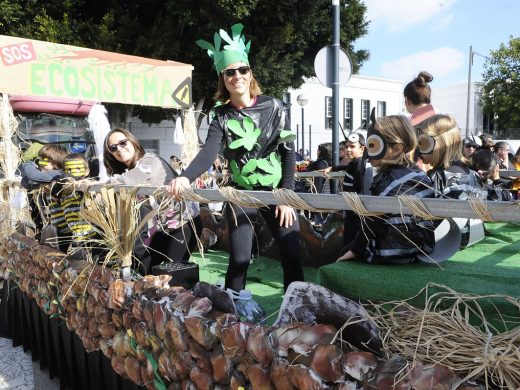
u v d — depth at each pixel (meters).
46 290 2.94
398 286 1.82
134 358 2.05
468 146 5.35
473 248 2.58
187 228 2.78
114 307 2.11
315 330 1.25
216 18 11.45
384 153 1.95
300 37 13.77
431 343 1.13
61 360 2.98
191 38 12.12
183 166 5.50
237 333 1.40
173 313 1.66
